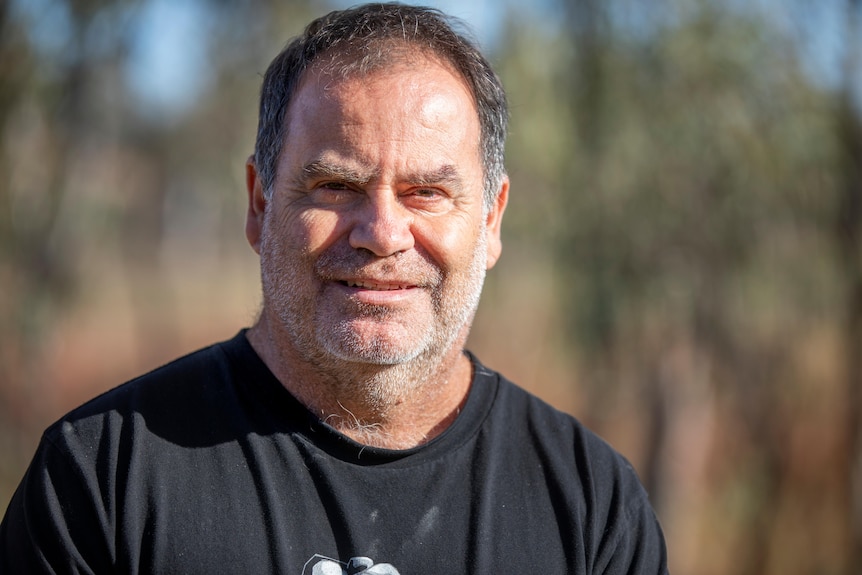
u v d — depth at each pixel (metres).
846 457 6.46
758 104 5.86
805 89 5.86
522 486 2.09
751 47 5.82
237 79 7.03
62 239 6.95
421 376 2.11
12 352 6.58
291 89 2.12
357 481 1.97
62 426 1.99
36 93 6.35
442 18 2.22
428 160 2.01
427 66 2.07
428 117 2.03
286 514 1.93
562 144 6.09
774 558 6.85
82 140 6.91
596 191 6.18
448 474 2.04
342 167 1.99
